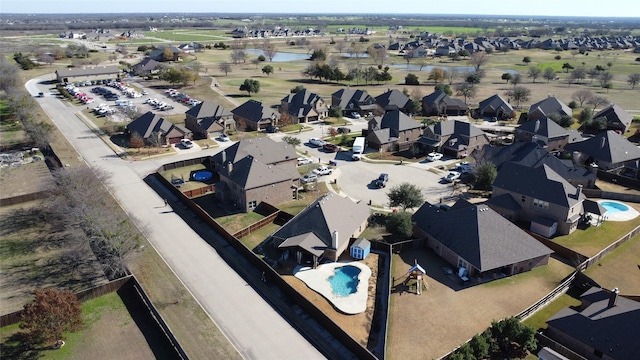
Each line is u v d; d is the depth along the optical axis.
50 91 158.75
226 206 71.31
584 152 91.19
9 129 111.06
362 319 45.28
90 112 129.50
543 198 64.12
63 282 50.53
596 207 64.94
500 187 69.62
